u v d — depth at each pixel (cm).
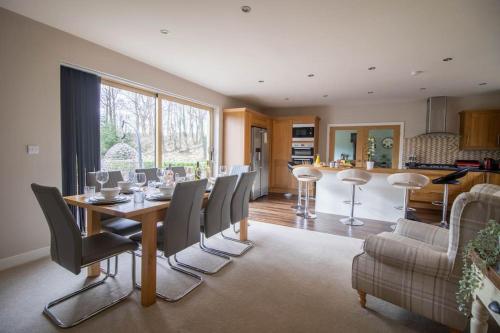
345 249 295
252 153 583
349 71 394
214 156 557
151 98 415
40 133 261
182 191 192
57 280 217
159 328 162
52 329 159
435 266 145
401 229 215
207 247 297
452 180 364
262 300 195
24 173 252
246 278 227
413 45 295
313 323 169
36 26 254
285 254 280
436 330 163
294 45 303
